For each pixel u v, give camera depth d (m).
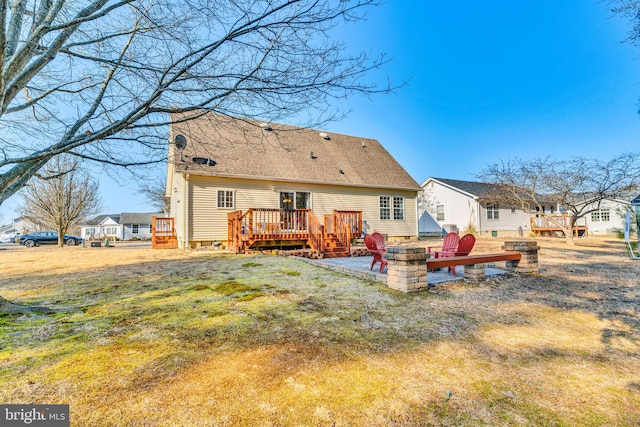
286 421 1.58
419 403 1.77
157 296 4.07
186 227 11.02
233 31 2.95
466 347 2.58
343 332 2.86
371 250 6.05
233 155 12.37
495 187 17.55
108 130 3.11
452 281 4.99
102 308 3.52
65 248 15.79
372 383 1.98
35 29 2.91
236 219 9.70
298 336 2.74
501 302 3.97
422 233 20.53
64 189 16.81
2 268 6.72
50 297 4.05
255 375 2.04
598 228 22.88
